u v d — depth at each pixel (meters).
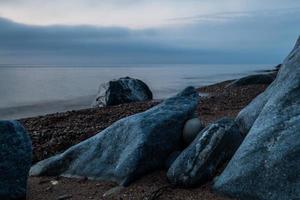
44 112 6.30
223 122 1.96
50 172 2.12
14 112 6.39
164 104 2.29
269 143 1.66
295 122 1.67
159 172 1.97
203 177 1.78
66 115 4.41
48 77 22.88
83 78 20.75
